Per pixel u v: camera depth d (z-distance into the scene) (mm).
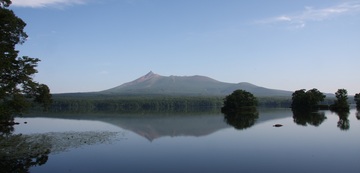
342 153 36188
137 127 70625
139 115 128125
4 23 42844
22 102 49531
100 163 31875
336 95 155500
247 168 29328
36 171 28875
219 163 31469
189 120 94625
